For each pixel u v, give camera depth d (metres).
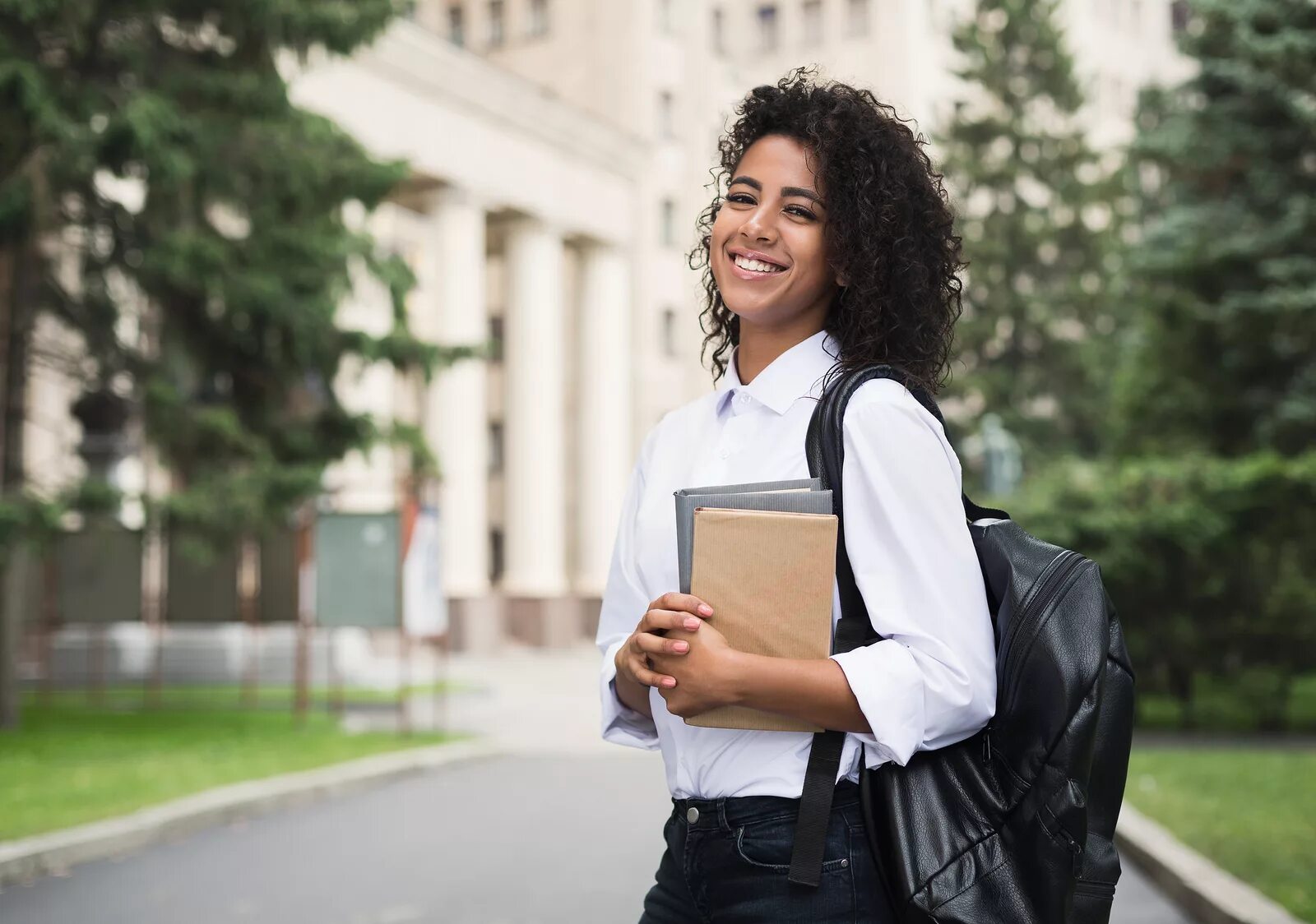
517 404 45.44
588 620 48.09
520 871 8.85
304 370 18.58
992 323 51.97
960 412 51.75
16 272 17.41
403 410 42.25
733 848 2.21
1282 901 6.95
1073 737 2.12
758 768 2.21
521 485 45.34
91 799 10.93
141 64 17.06
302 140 18.39
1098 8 74.69
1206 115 26.20
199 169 17.41
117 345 18.02
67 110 16.03
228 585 21.28
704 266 2.78
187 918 7.52
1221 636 17.72
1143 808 10.25
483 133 42.62
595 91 54.50
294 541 21.17
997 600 2.22
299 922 7.43
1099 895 2.17
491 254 48.78
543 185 45.19
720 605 2.12
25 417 17.75
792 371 2.32
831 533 2.10
